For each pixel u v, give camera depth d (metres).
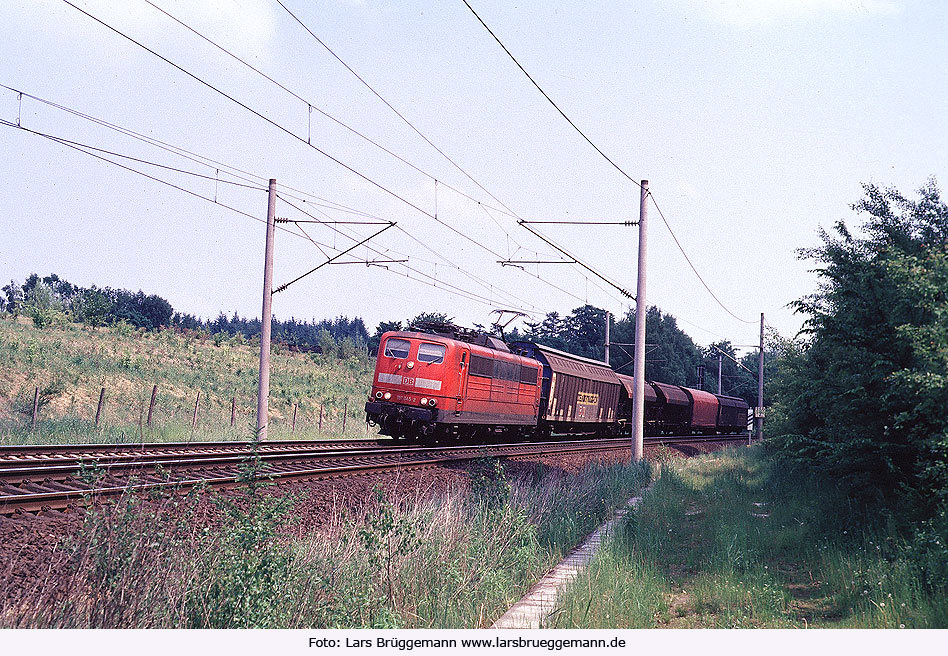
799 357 20.58
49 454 15.91
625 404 45.41
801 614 9.30
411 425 24.70
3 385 33.00
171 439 23.81
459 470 19.77
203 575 7.55
